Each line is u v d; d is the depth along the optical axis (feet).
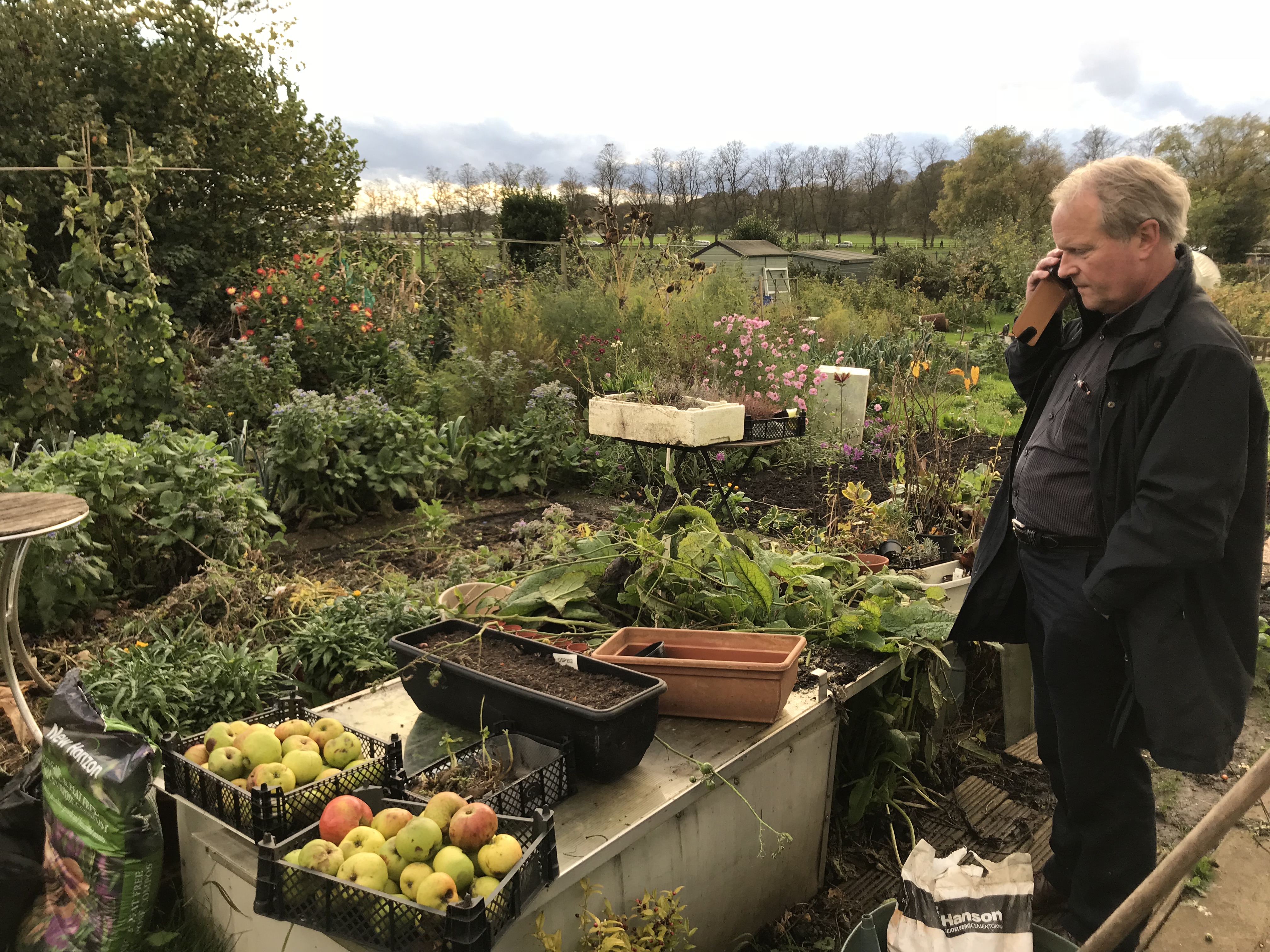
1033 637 7.59
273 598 11.44
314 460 16.92
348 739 6.59
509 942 5.41
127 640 10.39
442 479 19.85
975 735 11.02
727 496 17.42
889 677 9.25
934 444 19.85
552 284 31.07
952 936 5.80
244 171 38.99
